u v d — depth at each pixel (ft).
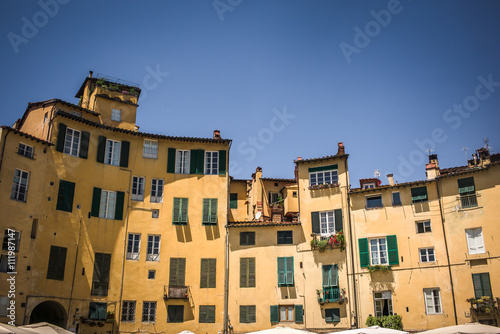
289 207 182.60
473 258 137.69
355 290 147.43
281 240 156.97
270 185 190.80
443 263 141.38
